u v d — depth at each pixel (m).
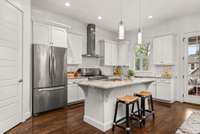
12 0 2.55
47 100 3.49
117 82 2.74
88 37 5.37
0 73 2.33
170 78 4.53
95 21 5.07
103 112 2.54
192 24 4.47
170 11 4.07
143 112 2.94
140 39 3.06
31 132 2.44
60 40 3.92
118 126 2.52
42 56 3.40
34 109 3.26
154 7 3.79
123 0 3.38
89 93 2.88
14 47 2.66
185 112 3.54
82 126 2.71
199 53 4.36
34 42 3.37
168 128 2.61
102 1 3.46
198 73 4.39
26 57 2.99
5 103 2.43
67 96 4.03
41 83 3.38
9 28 2.53
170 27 4.99
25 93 2.96
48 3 3.60
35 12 3.97
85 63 5.43
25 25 2.96
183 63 4.68
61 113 3.48
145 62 5.84
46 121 2.95
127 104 2.40
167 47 4.81
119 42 6.45
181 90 4.69
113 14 4.34
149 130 2.54
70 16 4.59
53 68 3.61
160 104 4.38
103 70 6.16
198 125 2.71
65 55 3.93
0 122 2.32
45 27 3.58
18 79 2.77
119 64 6.41
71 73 4.53
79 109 3.82
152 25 5.43
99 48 6.03
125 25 5.45
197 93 4.39
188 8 3.85
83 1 3.46
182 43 4.69
